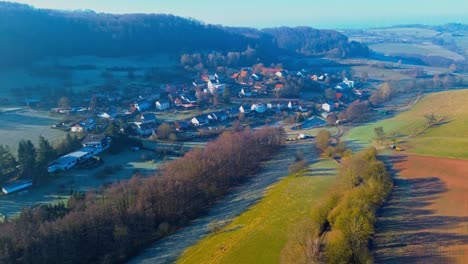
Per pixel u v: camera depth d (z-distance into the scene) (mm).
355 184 101000
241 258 79250
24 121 193875
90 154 149125
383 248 76000
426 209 92375
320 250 73188
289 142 175500
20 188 120750
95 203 97188
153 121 198625
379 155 138375
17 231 81562
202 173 117750
